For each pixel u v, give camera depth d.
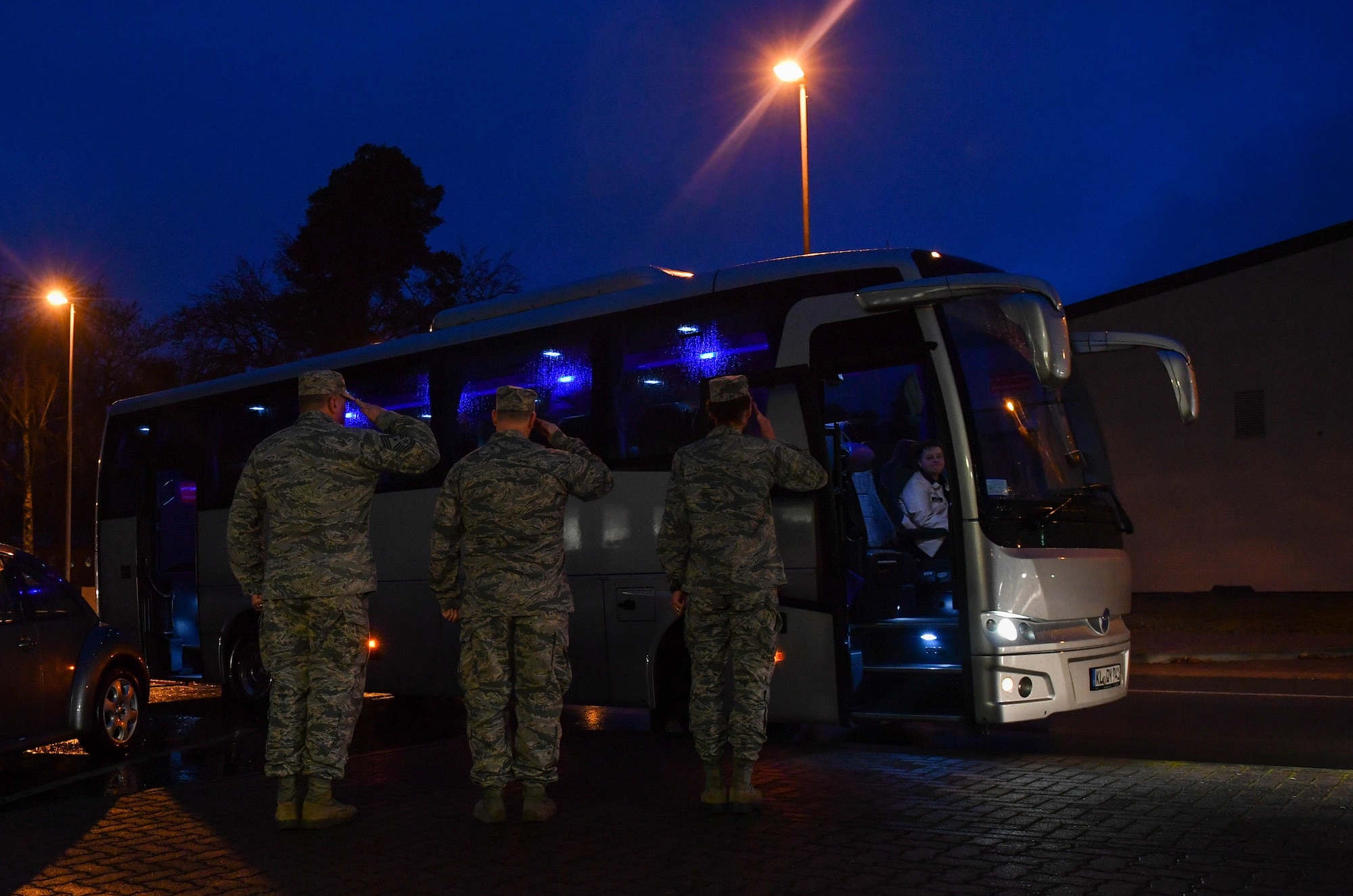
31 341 47.38
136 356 50.00
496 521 6.02
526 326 10.25
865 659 8.47
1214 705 10.53
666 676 9.23
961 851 5.15
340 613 6.04
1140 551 24.47
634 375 9.41
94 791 8.14
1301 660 14.60
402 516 10.91
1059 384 7.38
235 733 10.99
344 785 7.12
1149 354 24.44
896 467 8.90
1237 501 23.44
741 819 5.90
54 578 9.20
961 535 7.82
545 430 6.55
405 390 11.12
